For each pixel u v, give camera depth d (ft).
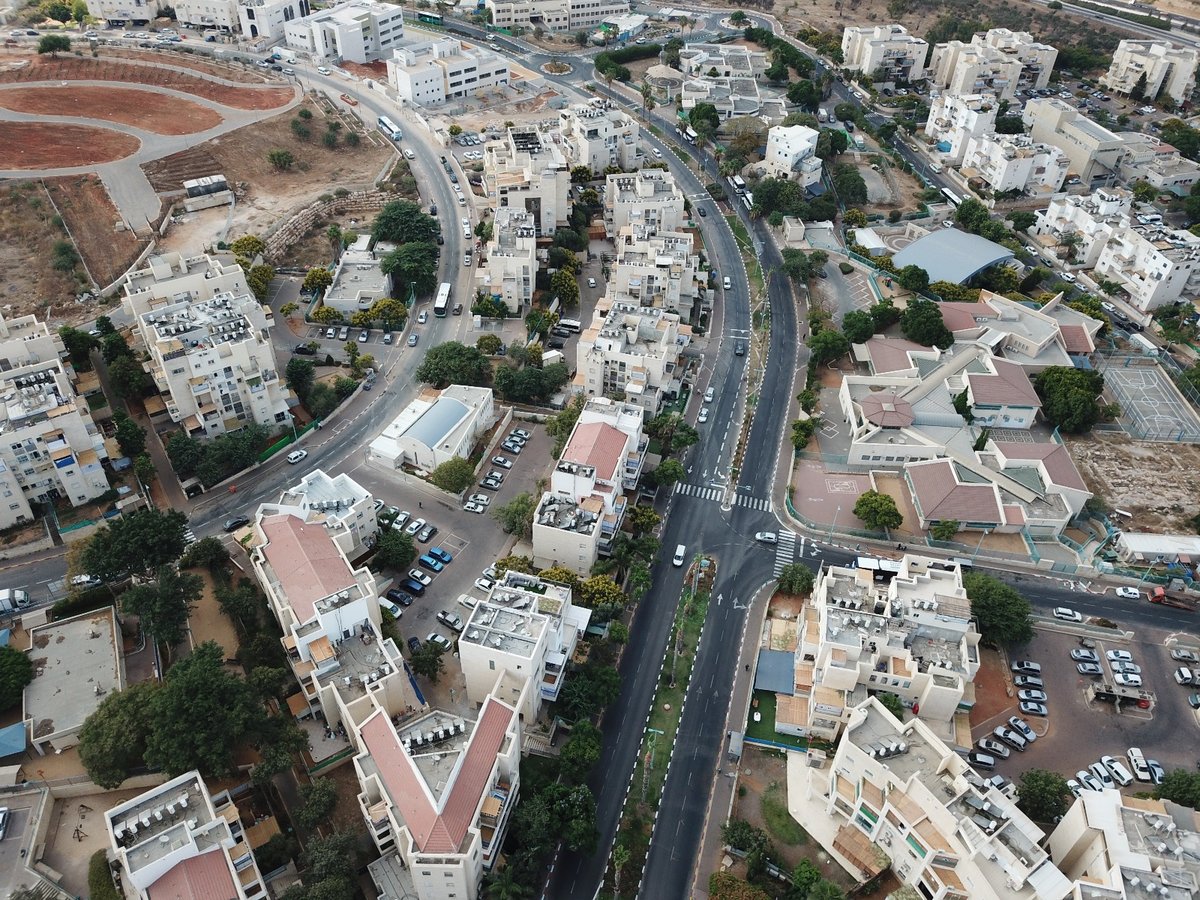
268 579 613.93
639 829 556.92
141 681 593.01
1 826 510.99
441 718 540.93
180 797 490.08
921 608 604.49
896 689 590.55
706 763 595.47
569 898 522.06
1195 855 479.00
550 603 600.39
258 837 525.75
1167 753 612.70
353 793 553.64
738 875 533.55
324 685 558.15
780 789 581.53
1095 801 509.76
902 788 513.04
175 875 457.68
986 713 630.33
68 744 556.10
